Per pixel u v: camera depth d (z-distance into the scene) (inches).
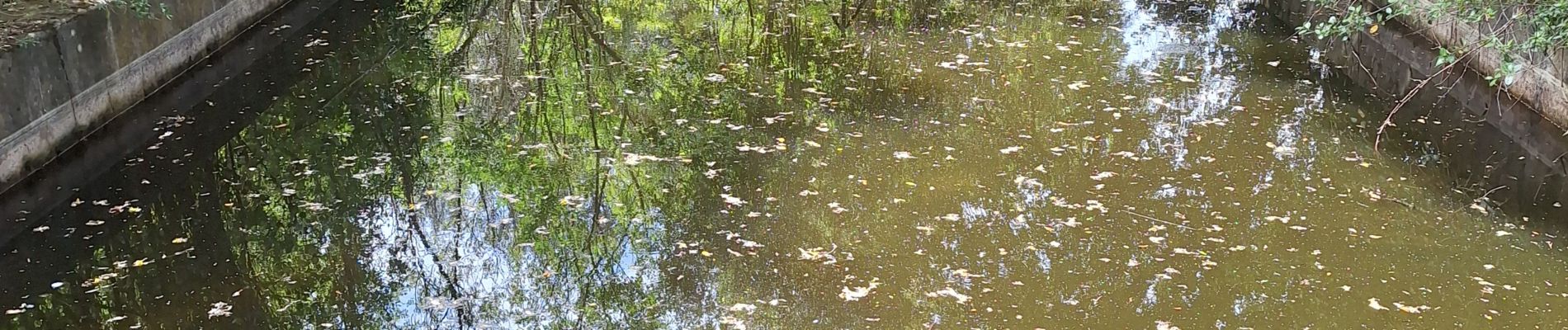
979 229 264.2
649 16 541.6
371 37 497.4
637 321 225.9
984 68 419.2
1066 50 446.9
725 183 299.1
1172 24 498.3
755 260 250.7
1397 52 438.0
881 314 224.5
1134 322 219.8
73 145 326.6
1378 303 225.6
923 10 532.4
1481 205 278.4
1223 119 348.2
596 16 544.4
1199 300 227.8
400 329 225.0
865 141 331.0
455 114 375.9
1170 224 265.3
